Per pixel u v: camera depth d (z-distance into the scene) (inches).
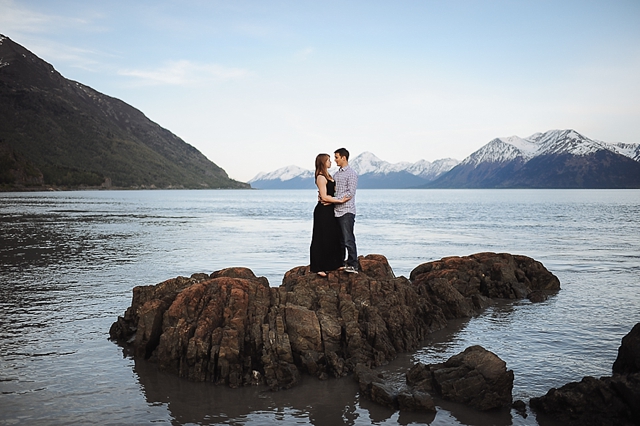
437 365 347.6
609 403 283.6
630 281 756.0
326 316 411.2
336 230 455.8
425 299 532.4
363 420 293.4
